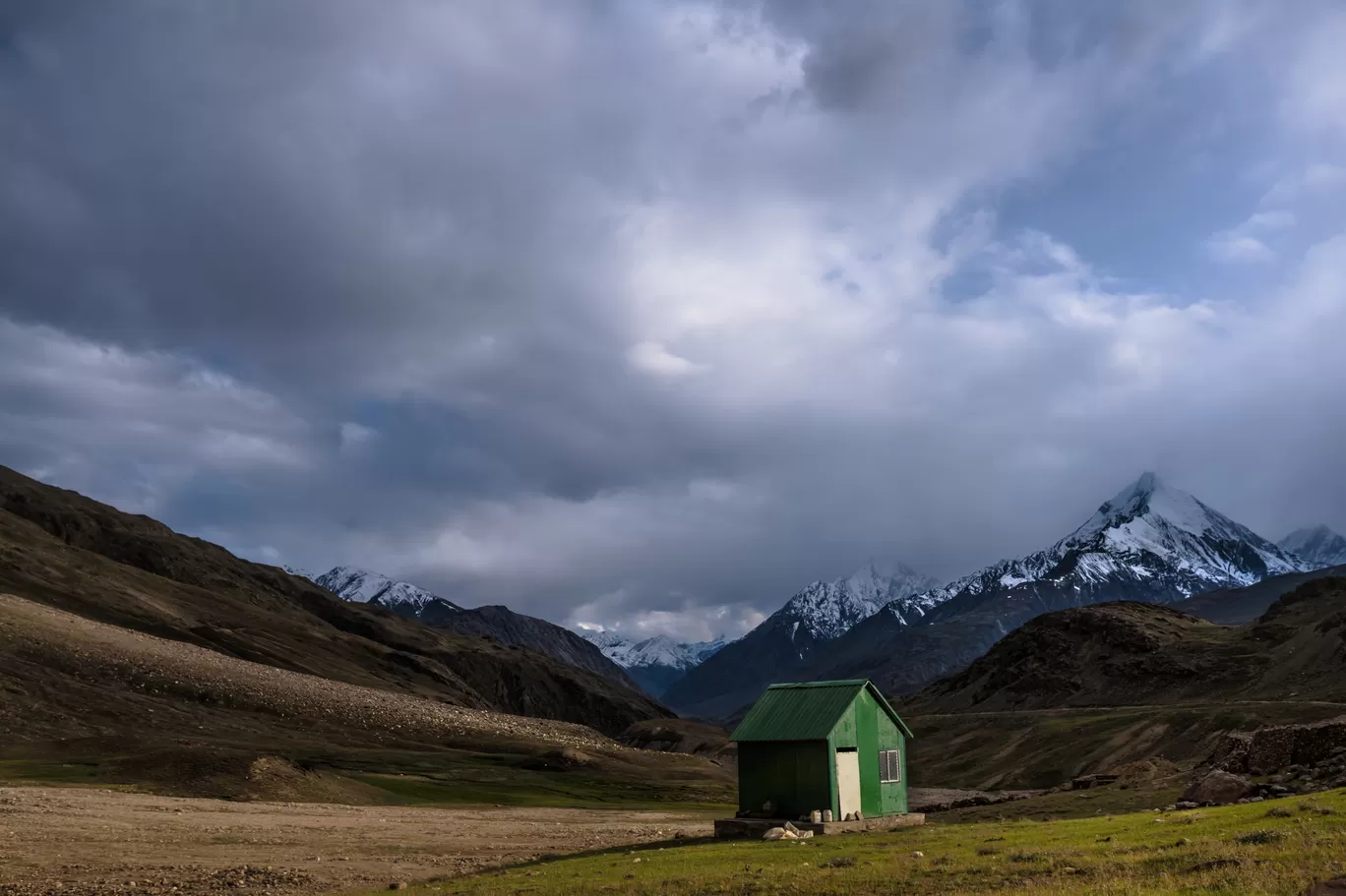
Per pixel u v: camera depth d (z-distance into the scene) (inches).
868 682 2135.8
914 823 2137.1
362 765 4291.3
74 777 3085.6
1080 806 2261.3
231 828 2249.0
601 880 1349.7
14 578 7135.8
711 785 4741.6
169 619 7731.3
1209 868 993.5
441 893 1370.6
